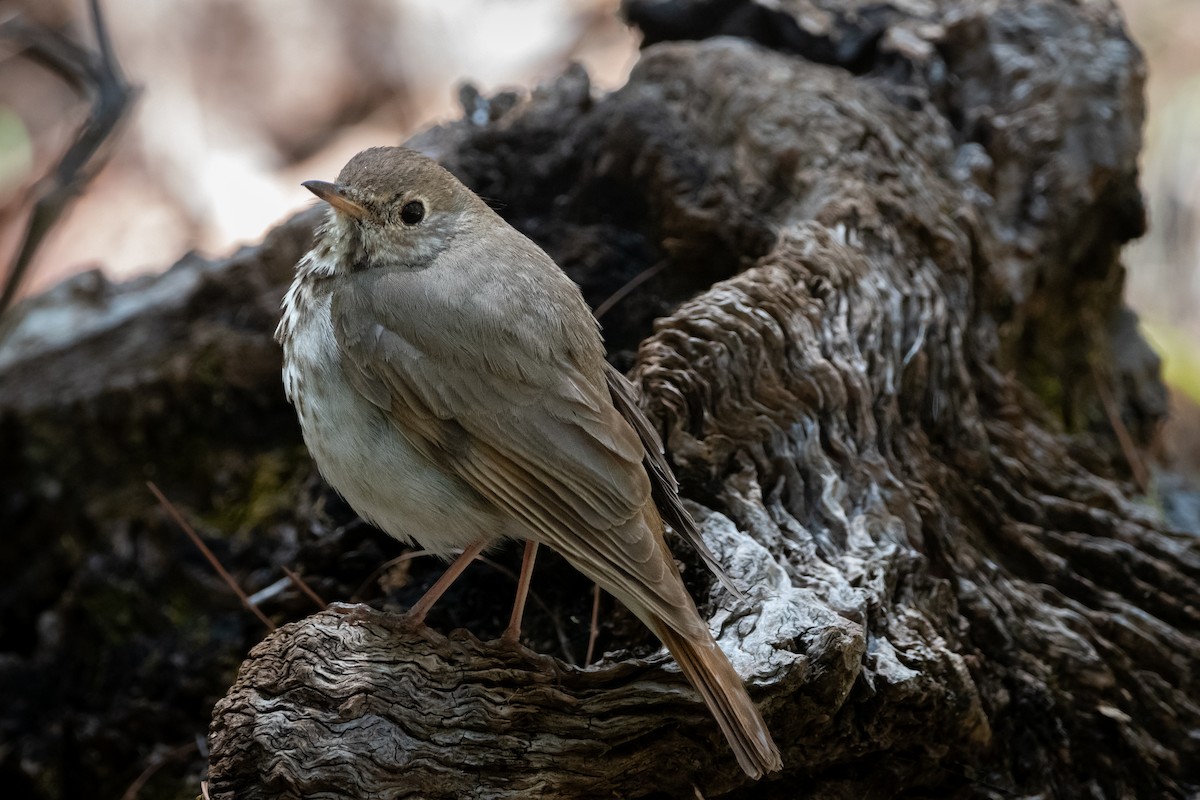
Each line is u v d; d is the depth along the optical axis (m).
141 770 10.09
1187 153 21.14
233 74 22.39
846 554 7.90
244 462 10.96
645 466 7.19
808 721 6.92
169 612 10.59
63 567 11.17
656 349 8.43
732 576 7.29
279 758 6.24
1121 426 11.76
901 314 9.48
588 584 8.38
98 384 11.23
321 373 6.98
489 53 22.84
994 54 12.01
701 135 11.09
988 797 7.82
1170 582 9.35
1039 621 8.64
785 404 8.47
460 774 6.39
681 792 6.88
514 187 11.36
